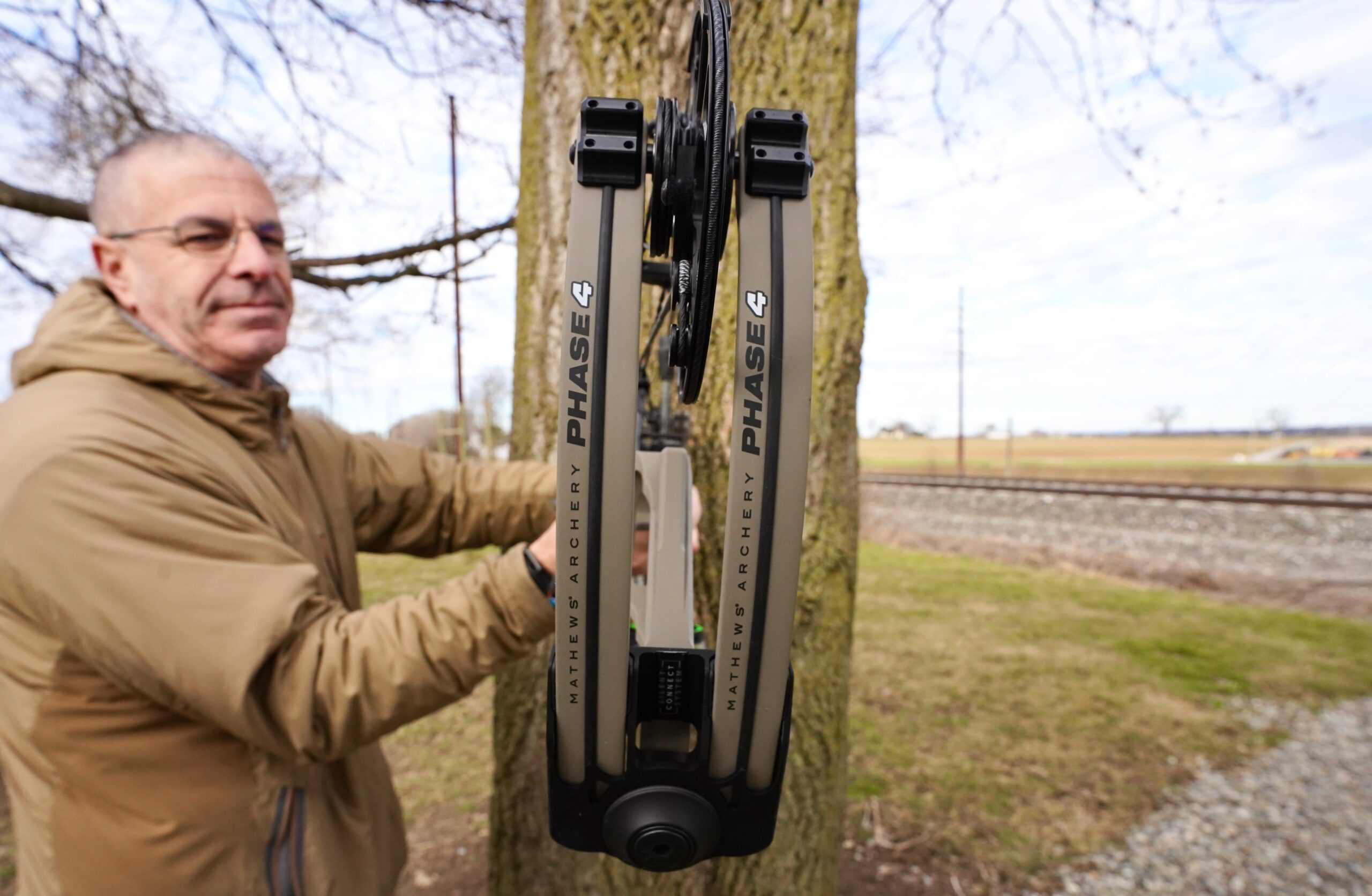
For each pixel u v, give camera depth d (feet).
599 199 1.97
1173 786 11.26
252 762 3.52
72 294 3.60
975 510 39.45
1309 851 9.71
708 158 1.84
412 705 3.14
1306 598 22.24
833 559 5.79
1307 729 13.28
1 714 3.42
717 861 5.98
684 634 2.84
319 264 9.65
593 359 1.96
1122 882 9.13
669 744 2.54
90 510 2.94
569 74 5.39
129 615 2.94
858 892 8.80
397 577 21.88
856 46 5.59
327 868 3.81
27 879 3.61
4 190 8.20
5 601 3.19
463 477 5.22
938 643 17.46
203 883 3.45
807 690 5.82
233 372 4.01
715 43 1.89
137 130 10.46
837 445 5.70
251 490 3.63
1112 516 35.45
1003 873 9.23
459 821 9.96
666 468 2.93
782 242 1.99
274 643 2.99
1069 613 20.30
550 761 2.37
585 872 5.87
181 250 3.75
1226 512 32.94
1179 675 15.69
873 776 11.35
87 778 3.34
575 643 2.16
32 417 3.12
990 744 12.42
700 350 2.01
